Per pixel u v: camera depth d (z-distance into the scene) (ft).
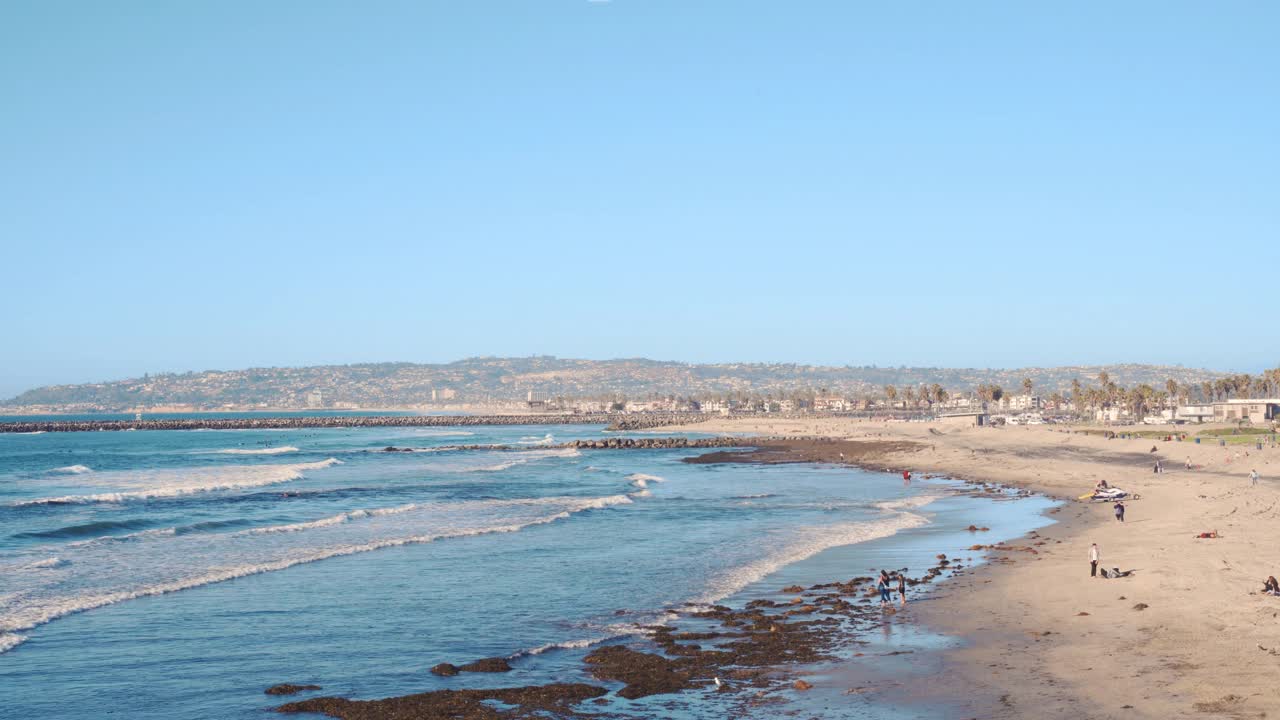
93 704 66.95
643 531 161.48
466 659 79.51
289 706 65.82
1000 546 136.87
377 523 171.32
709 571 121.08
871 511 194.49
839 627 87.40
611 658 77.87
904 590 99.60
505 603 101.40
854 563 126.41
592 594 106.32
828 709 62.59
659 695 67.31
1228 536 126.00
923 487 256.32
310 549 137.49
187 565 123.13
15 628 87.61
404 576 116.78
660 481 286.87
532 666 76.38
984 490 241.55
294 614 95.50
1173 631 77.36
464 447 522.88
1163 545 123.03
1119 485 230.89
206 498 225.56
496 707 65.26
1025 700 61.82
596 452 483.10
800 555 133.80
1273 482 219.61
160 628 88.99
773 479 294.87
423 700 66.69
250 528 162.71
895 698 64.28
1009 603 94.43
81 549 137.08
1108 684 63.87
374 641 85.05
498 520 176.14
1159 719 56.18
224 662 77.92
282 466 351.87
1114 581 101.04
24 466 364.79
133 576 114.83
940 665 72.33
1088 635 78.64
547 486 266.77
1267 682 61.52
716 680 70.54
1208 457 317.83
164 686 71.31
